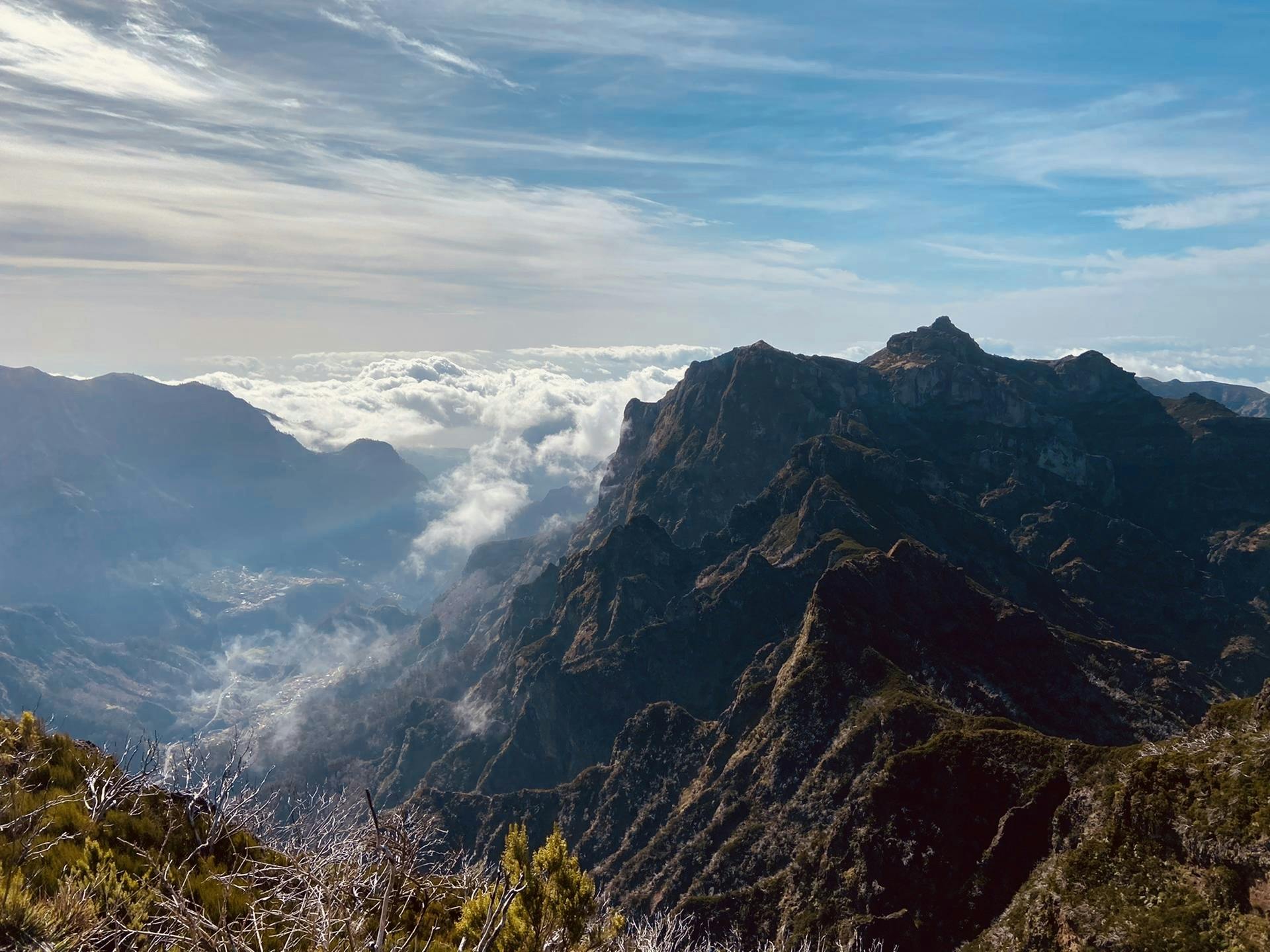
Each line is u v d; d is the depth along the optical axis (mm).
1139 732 117125
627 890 111062
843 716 109188
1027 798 70125
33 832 13578
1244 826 28391
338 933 12352
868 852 75938
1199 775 31797
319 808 16422
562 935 12789
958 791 74875
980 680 118312
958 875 69312
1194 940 26906
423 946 13070
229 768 17984
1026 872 65688
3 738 17141
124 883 12617
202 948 11297
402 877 14133
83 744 18750
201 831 16203
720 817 107750
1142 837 32188
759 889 83562
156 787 17172
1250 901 26781
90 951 10523
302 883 13742
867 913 70500
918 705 99625
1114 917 30000
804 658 120875
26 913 10219
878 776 81125
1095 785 49031
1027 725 109625
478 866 16812
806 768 106625
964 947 38469
